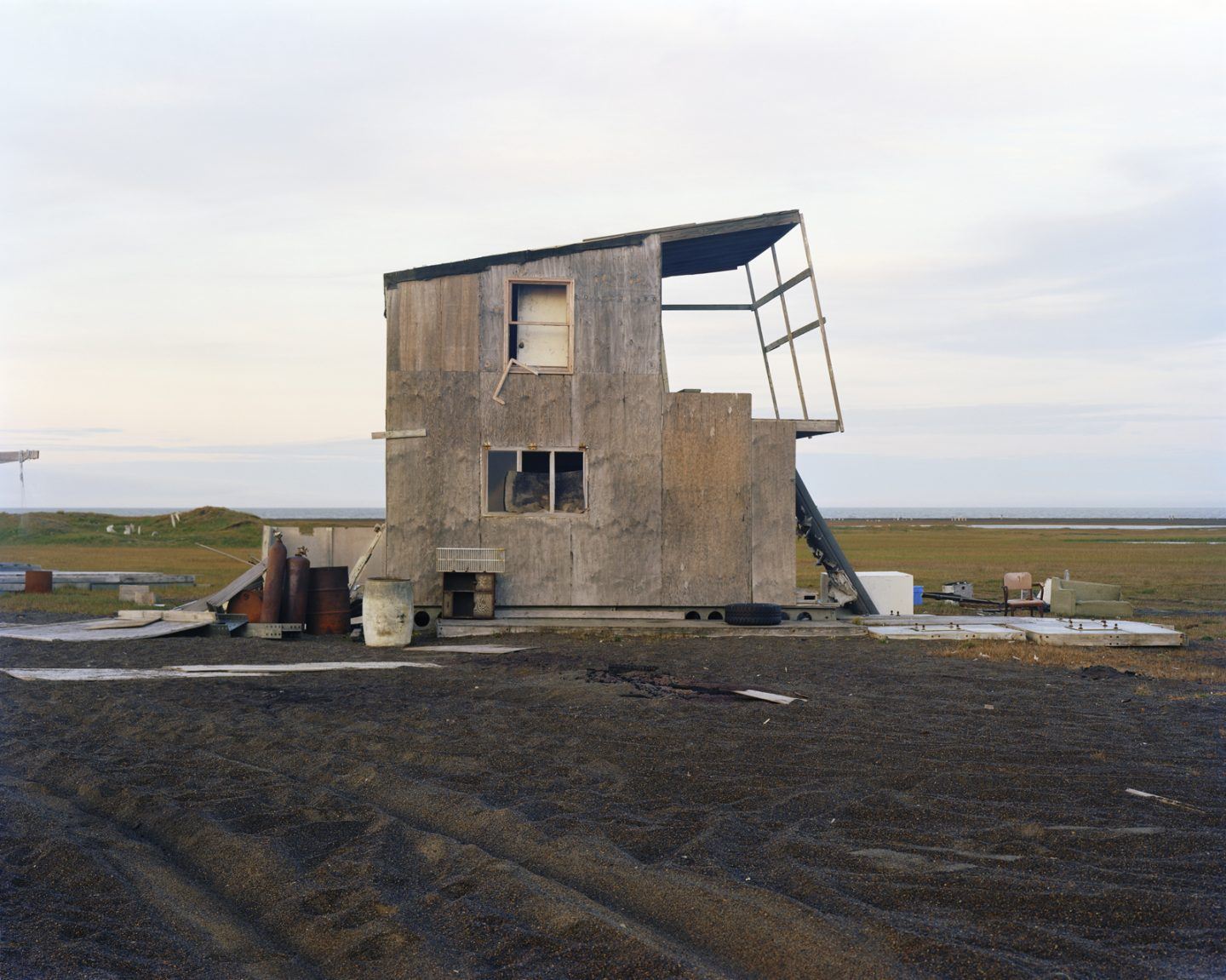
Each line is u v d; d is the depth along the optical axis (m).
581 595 16.59
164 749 7.91
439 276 16.62
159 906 4.84
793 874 5.09
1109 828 5.84
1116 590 18.19
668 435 16.80
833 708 9.67
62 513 56.91
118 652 13.78
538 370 16.66
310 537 18.81
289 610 16.52
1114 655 13.91
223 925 4.68
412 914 4.67
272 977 4.12
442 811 6.27
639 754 7.69
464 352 16.64
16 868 5.30
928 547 57.34
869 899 4.80
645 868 5.19
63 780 7.10
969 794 6.58
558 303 16.94
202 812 6.20
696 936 4.48
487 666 12.55
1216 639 16.30
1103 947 4.23
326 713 9.32
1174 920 4.50
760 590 16.80
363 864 5.29
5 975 3.99
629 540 16.67
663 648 14.38
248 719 9.01
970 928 4.44
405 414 16.52
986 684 11.35
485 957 4.23
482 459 16.56
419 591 16.41
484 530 16.50
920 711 9.61
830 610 16.95
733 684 11.16
